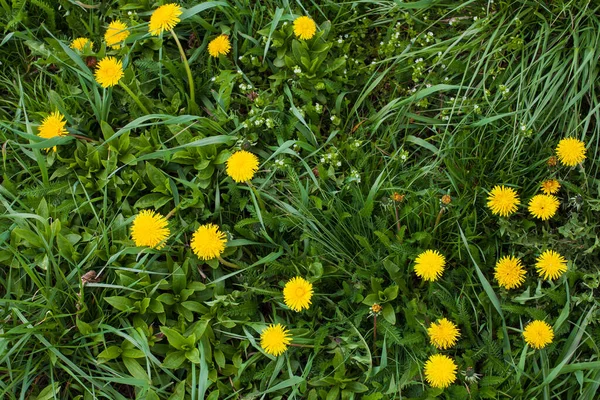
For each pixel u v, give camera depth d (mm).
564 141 1229
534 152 1291
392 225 1252
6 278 1261
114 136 1242
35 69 1377
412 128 1339
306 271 1251
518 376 1166
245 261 1277
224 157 1271
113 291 1235
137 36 1321
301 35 1302
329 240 1251
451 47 1308
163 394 1201
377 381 1197
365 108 1364
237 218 1288
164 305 1229
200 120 1271
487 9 1312
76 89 1332
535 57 1312
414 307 1209
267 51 1351
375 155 1309
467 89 1292
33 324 1198
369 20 1372
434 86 1283
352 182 1272
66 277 1235
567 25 1305
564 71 1292
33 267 1232
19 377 1177
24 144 1259
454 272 1240
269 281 1261
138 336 1192
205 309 1225
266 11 1367
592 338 1174
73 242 1246
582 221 1244
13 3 1354
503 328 1199
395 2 1330
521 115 1286
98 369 1205
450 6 1347
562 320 1173
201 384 1171
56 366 1207
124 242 1233
